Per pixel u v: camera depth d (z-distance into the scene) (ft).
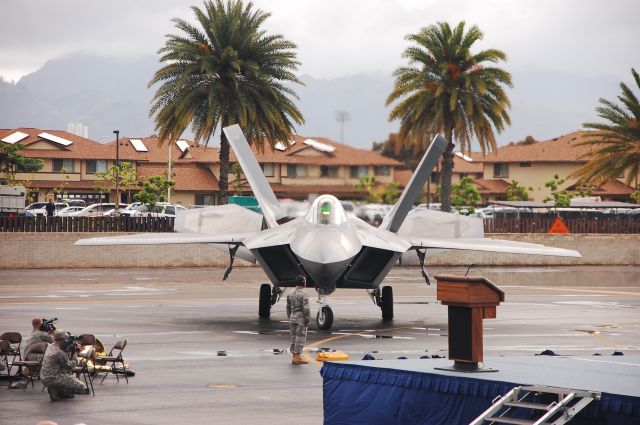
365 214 535.60
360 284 255.50
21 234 482.69
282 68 560.61
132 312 295.48
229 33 538.88
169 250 510.99
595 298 379.76
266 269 263.08
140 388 166.30
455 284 122.83
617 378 119.44
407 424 123.13
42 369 154.10
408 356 207.31
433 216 312.09
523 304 351.87
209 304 326.85
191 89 542.16
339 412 131.23
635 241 609.42
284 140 570.05
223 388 166.71
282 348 219.82
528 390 111.45
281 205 307.37
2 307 302.25
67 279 424.87
